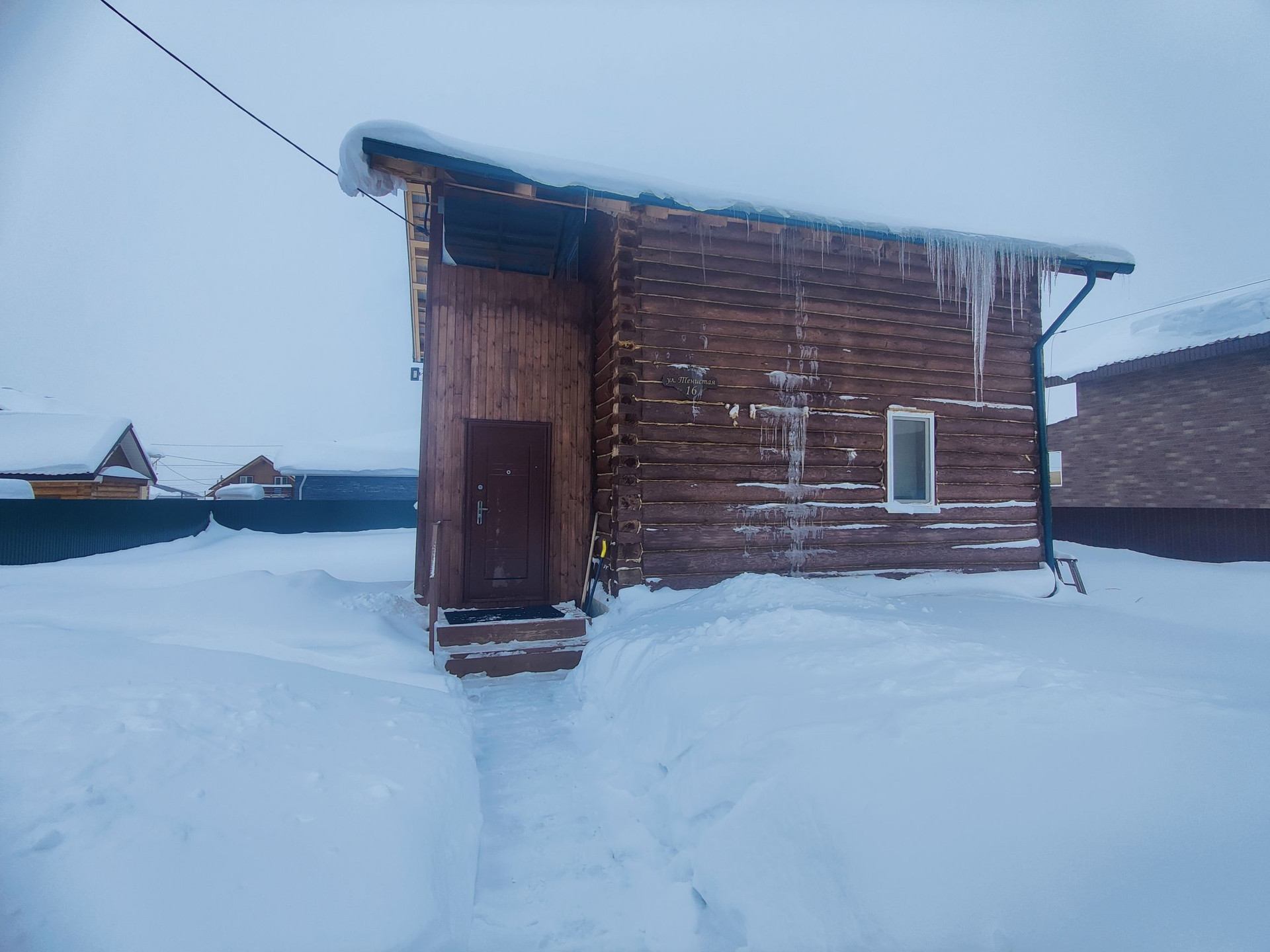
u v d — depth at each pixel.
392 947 1.70
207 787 2.15
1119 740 2.19
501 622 5.32
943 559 6.82
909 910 1.72
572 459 6.61
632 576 5.73
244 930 1.61
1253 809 1.77
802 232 6.11
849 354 6.61
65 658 3.21
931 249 6.41
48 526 13.27
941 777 2.10
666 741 3.17
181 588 5.09
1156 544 11.51
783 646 3.73
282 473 27.20
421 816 2.39
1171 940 1.43
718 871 2.30
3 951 1.37
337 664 4.34
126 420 21.48
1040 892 1.64
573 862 2.68
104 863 1.66
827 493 6.44
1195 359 11.67
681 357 6.03
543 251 8.32
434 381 6.20
